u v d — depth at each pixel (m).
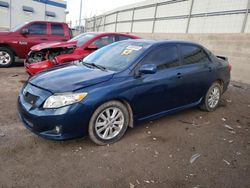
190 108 4.96
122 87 3.47
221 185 2.75
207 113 5.17
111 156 3.22
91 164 3.01
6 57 9.15
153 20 17.73
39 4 22.22
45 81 3.42
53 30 9.96
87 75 3.53
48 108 3.08
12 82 6.77
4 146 3.27
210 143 3.77
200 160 3.25
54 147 3.35
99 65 4.05
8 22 20.48
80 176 2.77
